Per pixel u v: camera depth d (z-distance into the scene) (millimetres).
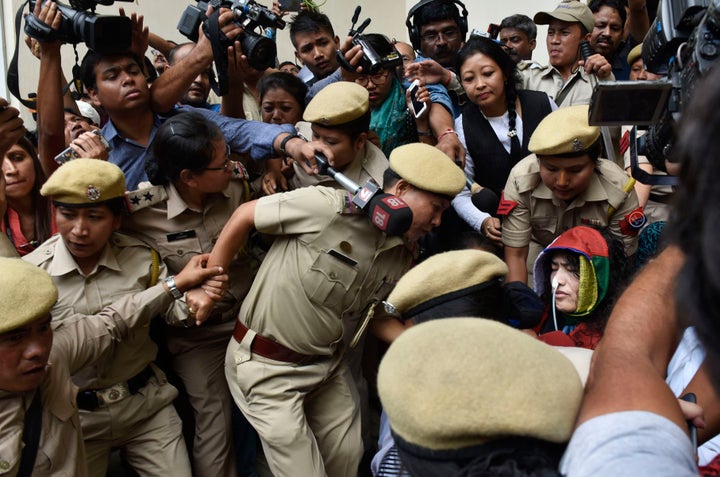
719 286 606
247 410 2209
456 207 2766
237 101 2779
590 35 3424
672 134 1313
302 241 2092
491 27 3268
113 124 2635
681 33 1398
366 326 2217
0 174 2111
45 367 1719
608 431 743
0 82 4520
